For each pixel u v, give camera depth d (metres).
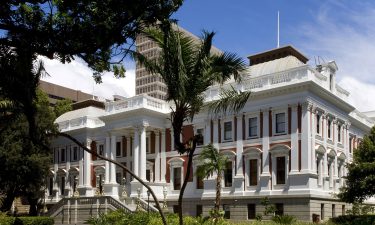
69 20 14.75
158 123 56.34
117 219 32.31
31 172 51.34
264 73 49.59
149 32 17.89
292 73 44.97
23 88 16.33
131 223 30.45
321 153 45.66
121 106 57.22
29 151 49.97
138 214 32.28
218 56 18.52
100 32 14.77
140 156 54.25
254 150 46.91
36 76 16.81
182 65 17.50
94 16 14.58
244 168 47.72
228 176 49.06
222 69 18.39
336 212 46.31
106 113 58.59
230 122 49.81
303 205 42.34
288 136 44.84
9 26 14.63
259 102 47.28
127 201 52.03
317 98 45.62
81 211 51.72
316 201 43.00
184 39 18.05
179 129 18.53
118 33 15.14
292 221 37.69
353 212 44.69
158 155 56.62
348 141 52.91
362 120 61.62
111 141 58.22
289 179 43.81
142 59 17.75
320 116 46.47
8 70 15.57
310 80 43.25
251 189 46.78
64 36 14.94
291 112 44.91
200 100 18.81
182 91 17.58
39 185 55.16
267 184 45.38
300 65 46.56
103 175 62.38
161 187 54.50
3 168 49.09
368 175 38.91
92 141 64.94
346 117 52.62
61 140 69.25
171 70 17.77
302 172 43.06
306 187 42.59
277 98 45.94
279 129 45.91
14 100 17.00
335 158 48.66
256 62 55.16
